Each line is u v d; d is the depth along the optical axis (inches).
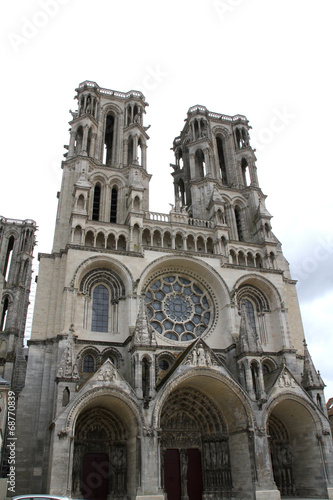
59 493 1344.7
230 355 1982.0
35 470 1558.8
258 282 2287.2
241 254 2423.7
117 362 1857.8
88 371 1828.2
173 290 2176.4
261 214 2564.0
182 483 1750.7
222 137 3078.2
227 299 2143.2
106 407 1681.8
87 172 2400.3
